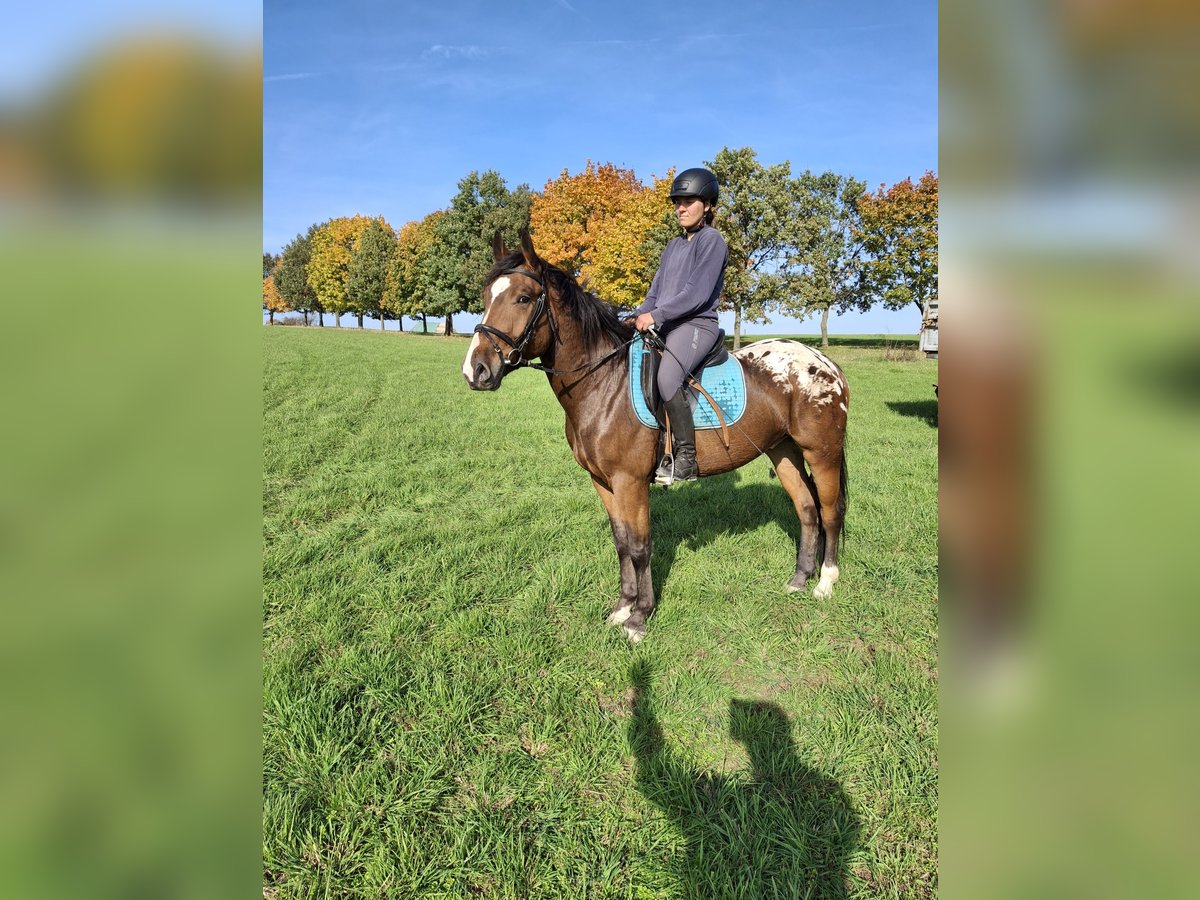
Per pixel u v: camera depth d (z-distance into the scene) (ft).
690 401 11.21
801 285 82.58
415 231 146.72
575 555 14.53
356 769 7.79
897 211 92.12
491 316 10.17
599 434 10.92
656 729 8.77
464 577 13.48
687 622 11.50
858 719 8.80
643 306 11.73
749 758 8.20
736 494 19.75
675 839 7.00
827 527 12.68
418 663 10.12
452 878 6.53
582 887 6.44
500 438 29.22
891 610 11.86
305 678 9.48
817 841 6.93
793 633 11.21
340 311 183.21
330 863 6.65
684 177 11.04
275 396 39.42
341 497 19.24
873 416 36.60
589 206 104.12
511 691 9.46
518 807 7.42
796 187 83.56
